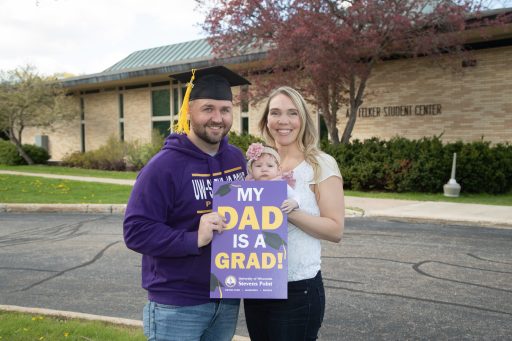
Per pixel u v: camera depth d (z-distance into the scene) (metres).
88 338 3.97
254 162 2.70
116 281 6.14
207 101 2.52
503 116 15.84
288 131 2.79
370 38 14.38
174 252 2.41
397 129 18.14
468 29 14.69
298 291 2.66
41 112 27.30
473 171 14.24
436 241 8.41
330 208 2.69
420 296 5.50
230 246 2.45
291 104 2.79
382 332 4.47
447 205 12.05
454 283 6.00
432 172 14.48
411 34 14.89
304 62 14.36
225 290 2.44
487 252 7.61
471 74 16.41
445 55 15.88
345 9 14.92
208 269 2.55
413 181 14.65
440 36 14.50
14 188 15.56
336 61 14.20
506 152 14.52
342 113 19.44
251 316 2.76
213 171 2.60
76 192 14.62
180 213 2.53
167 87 25.88
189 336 2.56
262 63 17.31
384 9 14.07
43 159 29.80
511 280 6.13
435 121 17.22
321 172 2.70
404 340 4.30
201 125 2.52
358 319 4.79
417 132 17.67
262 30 15.27
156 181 2.46
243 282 2.44
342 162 16.02
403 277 6.25
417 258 7.23
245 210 2.46
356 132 19.20
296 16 14.36
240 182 2.48
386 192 15.12
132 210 2.46
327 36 13.59
